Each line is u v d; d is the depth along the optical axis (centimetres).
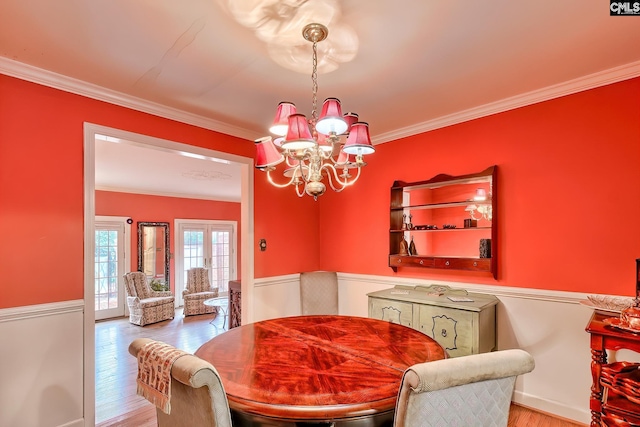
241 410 123
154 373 120
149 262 700
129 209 673
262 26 176
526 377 259
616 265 226
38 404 217
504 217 277
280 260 380
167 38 187
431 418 104
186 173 520
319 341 188
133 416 258
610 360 226
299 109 291
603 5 160
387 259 359
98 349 437
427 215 327
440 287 305
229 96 263
